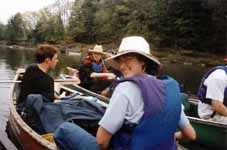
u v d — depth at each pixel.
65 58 30.25
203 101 4.63
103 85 7.24
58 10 67.44
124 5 50.97
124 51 2.45
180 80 16.50
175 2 40.12
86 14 57.34
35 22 75.06
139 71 2.49
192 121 4.82
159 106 2.37
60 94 6.71
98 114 3.90
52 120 4.00
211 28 37.34
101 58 7.59
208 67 27.92
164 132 2.42
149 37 42.34
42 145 3.49
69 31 61.69
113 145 2.51
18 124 4.49
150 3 44.97
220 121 4.55
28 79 4.78
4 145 4.95
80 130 2.91
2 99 8.45
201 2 37.94
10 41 77.94
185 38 38.53
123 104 2.36
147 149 2.40
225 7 35.84
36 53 4.85
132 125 2.39
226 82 4.38
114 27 51.25
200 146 4.85
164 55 36.19
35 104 4.15
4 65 19.94
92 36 55.56
